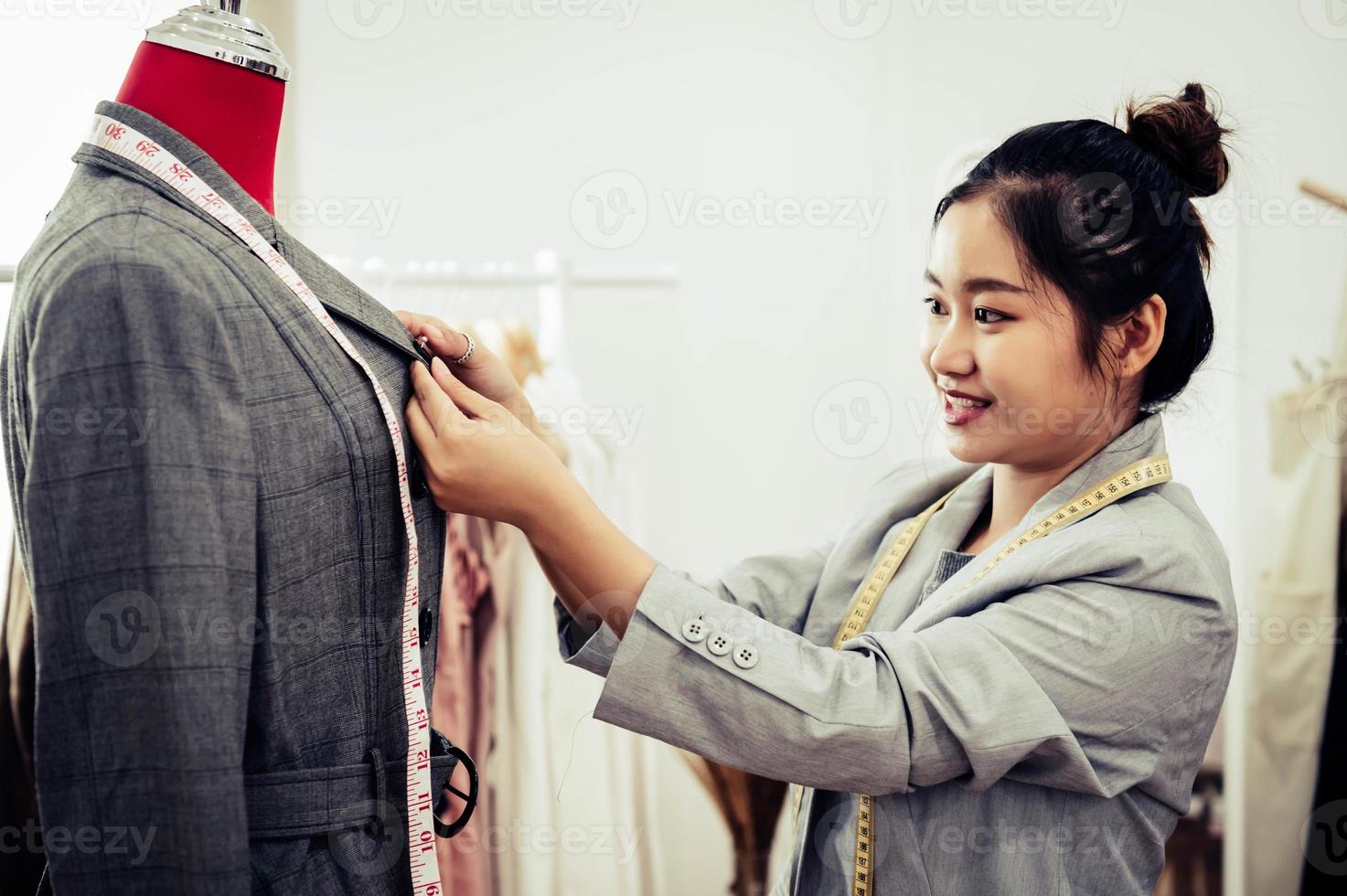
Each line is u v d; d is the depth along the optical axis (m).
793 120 1.95
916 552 0.91
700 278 1.94
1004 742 0.70
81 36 1.18
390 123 1.84
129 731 0.56
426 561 0.73
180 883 0.56
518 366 1.44
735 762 0.73
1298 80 1.58
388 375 0.71
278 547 0.61
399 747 0.69
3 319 1.13
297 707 0.64
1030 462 0.83
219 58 0.68
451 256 1.86
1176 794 0.79
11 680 0.98
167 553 0.56
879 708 0.72
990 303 0.77
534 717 1.39
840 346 1.98
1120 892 0.77
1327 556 1.49
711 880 1.97
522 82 1.88
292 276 0.66
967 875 0.77
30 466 0.56
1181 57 1.65
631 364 1.94
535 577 1.40
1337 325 1.50
